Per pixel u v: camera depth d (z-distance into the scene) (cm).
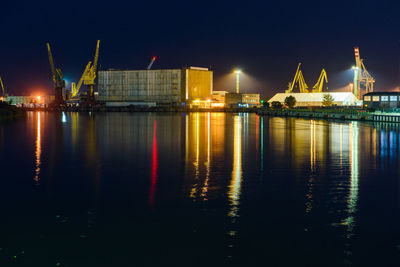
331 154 3425
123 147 3884
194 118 11412
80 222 1562
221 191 2058
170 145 4069
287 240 1388
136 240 1387
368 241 1379
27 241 1377
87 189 2095
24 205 1795
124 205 1792
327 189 2108
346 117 9788
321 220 1589
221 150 3681
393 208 1755
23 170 2630
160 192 2031
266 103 19712
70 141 4422
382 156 3312
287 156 3303
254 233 1448
